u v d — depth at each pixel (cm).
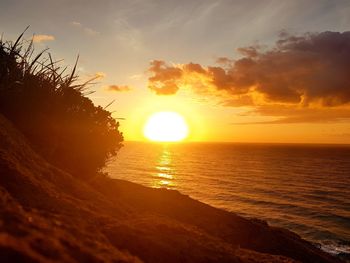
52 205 481
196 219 1290
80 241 289
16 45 875
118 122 1203
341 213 5991
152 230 532
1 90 848
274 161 18875
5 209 288
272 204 6700
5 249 180
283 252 1304
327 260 1400
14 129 794
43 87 934
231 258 545
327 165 16800
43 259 192
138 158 19100
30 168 625
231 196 7519
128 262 296
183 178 10606
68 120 983
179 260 473
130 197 1243
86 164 1085
